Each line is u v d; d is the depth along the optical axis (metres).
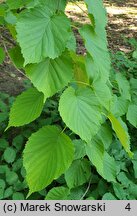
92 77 0.36
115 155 0.63
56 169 0.34
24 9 0.35
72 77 0.34
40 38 0.30
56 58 0.32
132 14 2.04
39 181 0.34
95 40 0.35
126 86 0.61
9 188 0.56
